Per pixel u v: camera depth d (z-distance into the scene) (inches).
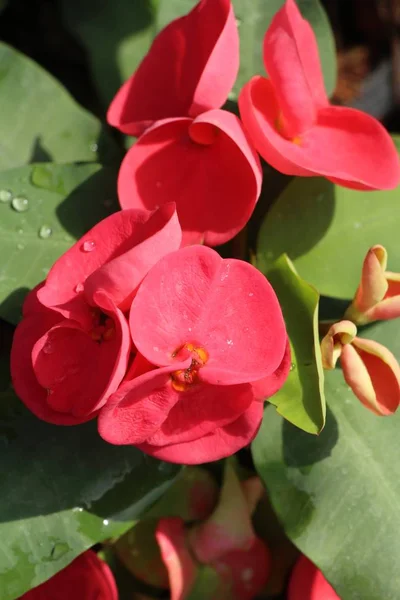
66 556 7.6
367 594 7.6
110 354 7.0
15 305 7.9
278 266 7.7
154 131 7.9
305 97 7.7
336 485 7.8
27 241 8.1
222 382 6.7
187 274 6.9
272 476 7.9
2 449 7.8
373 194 8.3
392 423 8.0
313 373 7.3
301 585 8.3
